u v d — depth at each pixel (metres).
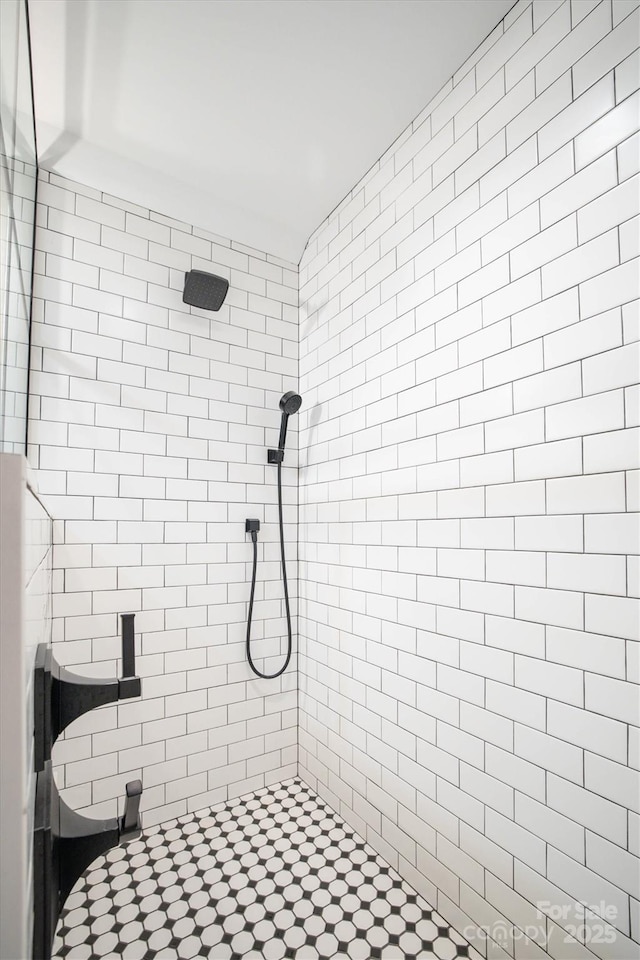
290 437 2.10
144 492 1.71
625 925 0.86
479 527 1.21
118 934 1.20
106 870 1.42
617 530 0.91
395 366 1.55
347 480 1.77
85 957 1.14
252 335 2.02
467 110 1.31
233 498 1.92
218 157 1.68
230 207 1.92
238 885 1.37
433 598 1.34
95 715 1.57
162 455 1.75
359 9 1.17
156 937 1.20
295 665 2.04
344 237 1.87
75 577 1.56
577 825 0.95
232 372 1.96
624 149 0.92
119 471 1.66
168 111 1.49
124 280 1.72
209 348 1.90
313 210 1.96
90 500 1.60
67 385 1.58
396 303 1.56
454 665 1.26
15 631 0.50
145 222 1.78
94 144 1.62
